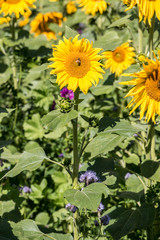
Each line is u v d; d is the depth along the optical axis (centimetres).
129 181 199
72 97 184
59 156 243
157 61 163
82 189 158
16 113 261
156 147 236
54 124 154
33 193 229
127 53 239
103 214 186
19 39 259
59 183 232
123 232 179
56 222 217
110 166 183
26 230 170
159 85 167
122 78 221
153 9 173
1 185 222
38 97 257
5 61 308
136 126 197
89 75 155
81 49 156
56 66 155
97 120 167
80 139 219
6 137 265
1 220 169
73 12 411
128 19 194
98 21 316
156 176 177
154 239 198
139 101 171
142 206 184
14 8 234
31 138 253
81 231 183
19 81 265
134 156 210
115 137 173
